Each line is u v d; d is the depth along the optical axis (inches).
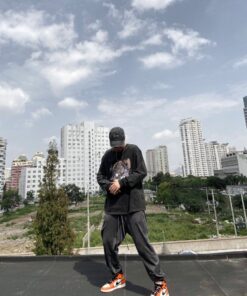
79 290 126.0
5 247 1010.7
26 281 140.9
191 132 4404.5
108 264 123.3
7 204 2787.9
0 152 3452.3
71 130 3366.1
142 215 114.9
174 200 2324.1
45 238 463.2
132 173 116.9
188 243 852.0
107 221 120.3
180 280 133.6
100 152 3491.6
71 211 2331.4
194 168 4333.2
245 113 4126.5
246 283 126.6
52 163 506.6
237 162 3959.2
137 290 122.3
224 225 1459.2
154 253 113.0
